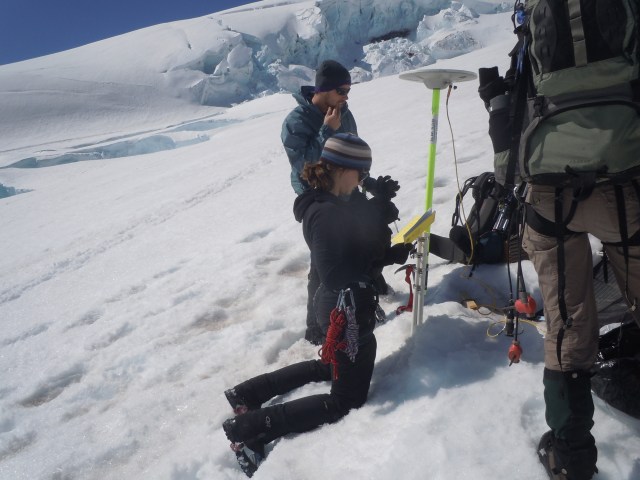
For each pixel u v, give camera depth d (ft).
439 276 12.14
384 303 12.07
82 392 11.16
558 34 5.48
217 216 24.59
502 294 11.03
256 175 33.40
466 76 8.68
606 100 5.45
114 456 9.05
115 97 204.23
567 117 5.61
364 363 8.16
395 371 9.05
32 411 10.96
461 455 6.70
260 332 12.11
